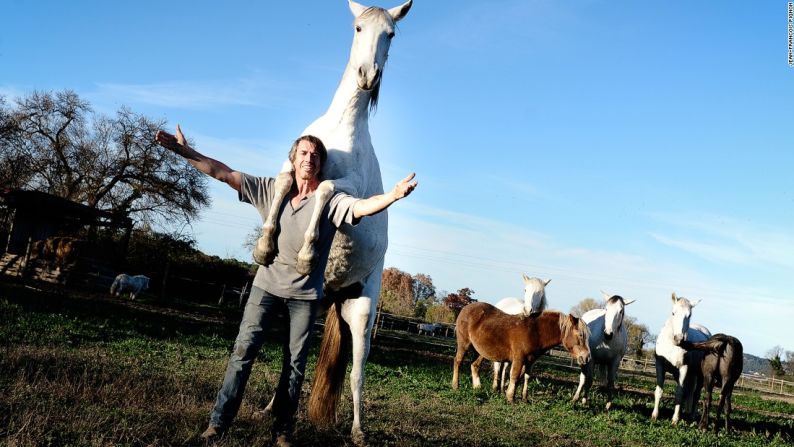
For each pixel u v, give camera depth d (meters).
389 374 10.90
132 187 34.72
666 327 10.60
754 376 39.00
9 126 33.34
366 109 4.52
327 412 4.56
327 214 3.63
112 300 18.19
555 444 6.27
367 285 4.68
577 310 59.66
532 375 15.86
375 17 4.42
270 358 9.93
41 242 22.12
